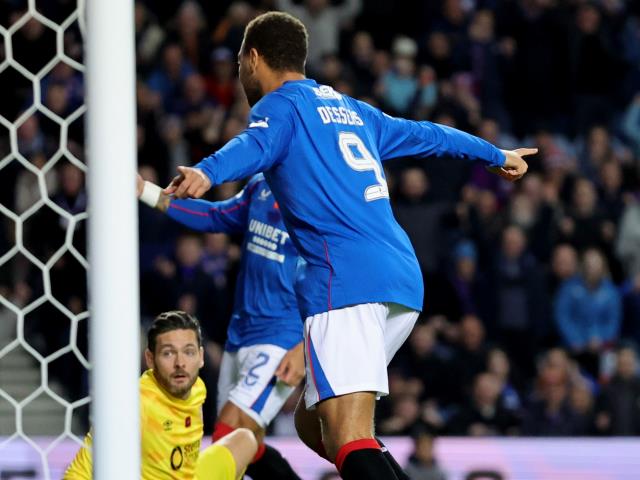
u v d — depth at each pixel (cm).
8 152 3534
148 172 3844
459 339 3538
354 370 1258
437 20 4791
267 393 1839
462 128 4250
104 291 930
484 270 3788
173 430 1619
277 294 1842
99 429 930
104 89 932
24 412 3189
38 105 1152
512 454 2967
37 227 2964
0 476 2589
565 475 2952
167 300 3431
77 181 2977
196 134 3959
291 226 1315
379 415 3325
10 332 3291
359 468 1224
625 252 4181
